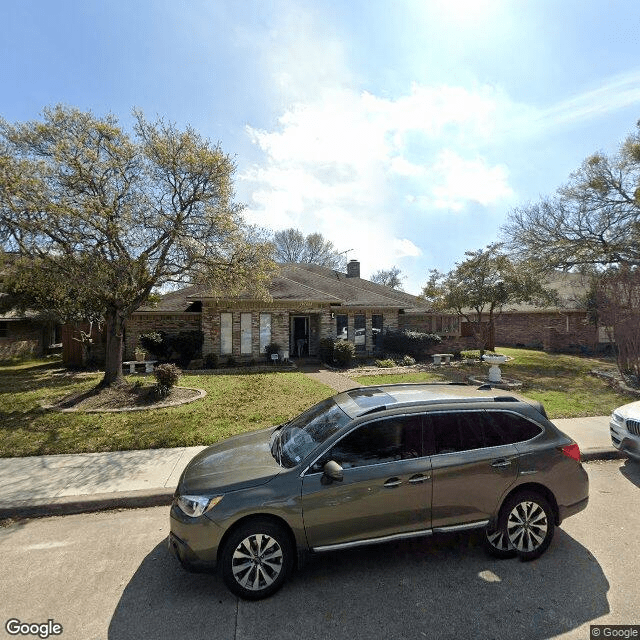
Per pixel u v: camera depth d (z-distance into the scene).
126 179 10.18
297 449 4.00
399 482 3.66
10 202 8.52
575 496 4.09
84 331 17.56
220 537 3.35
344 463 3.68
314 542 3.52
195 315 19.33
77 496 5.21
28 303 15.56
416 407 4.03
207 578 3.66
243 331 18.22
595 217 19.84
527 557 3.86
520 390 12.35
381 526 3.63
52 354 23.19
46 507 5.02
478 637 2.88
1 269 10.45
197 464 4.14
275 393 11.34
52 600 3.35
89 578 3.66
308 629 2.98
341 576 3.64
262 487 3.50
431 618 3.08
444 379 14.02
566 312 24.61
